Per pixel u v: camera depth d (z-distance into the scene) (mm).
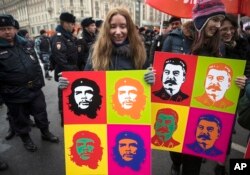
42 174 3104
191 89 2219
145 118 2109
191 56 2170
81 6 63312
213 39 2213
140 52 2184
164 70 2225
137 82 2086
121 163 2150
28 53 3611
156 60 2215
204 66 2164
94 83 2111
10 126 4086
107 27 2105
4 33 3289
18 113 3600
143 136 2117
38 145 3869
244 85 2078
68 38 4309
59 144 3887
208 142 2248
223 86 2150
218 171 2902
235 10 3260
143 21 64625
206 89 2191
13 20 3344
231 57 2881
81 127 2146
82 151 2160
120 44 2160
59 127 4512
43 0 68688
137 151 2131
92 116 2137
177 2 3369
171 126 2301
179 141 2311
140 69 2205
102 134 2146
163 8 3428
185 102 2246
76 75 2105
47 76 9234
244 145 3711
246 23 5922
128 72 2078
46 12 68812
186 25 2330
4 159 3482
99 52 2156
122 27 2088
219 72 2143
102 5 66938
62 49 4148
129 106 2109
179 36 2402
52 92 7152
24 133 3672
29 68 3545
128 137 2131
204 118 2229
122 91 2105
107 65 2150
